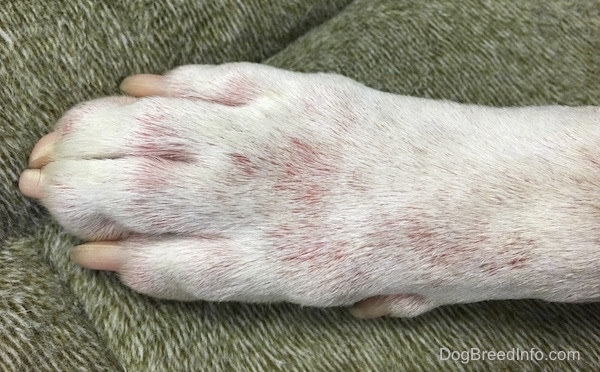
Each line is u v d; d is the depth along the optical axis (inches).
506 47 10.6
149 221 8.6
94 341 9.1
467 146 8.9
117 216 8.6
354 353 9.2
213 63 10.4
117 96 9.3
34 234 9.7
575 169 8.7
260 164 8.7
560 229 8.6
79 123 8.8
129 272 8.8
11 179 9.5
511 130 9.0
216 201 8.6
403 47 10.6
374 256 8.6
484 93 10.4
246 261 8.6
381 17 10.7
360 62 10.5
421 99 9.3
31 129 9.6
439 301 9.1
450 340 9.4
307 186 8.7
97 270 9.2
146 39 10.0
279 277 8.7
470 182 8.7
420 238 8.6
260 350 9.2
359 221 8.6
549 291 8.8
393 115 9.0
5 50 9.5
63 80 9.7
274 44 10.9
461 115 9.1
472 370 9.3
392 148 8.8
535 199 8.6
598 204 8.6
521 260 8.6
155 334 9.1
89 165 8.6
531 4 10.8
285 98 8.9
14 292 9.0
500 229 8.6
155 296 9.0
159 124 8.7
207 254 8.6
